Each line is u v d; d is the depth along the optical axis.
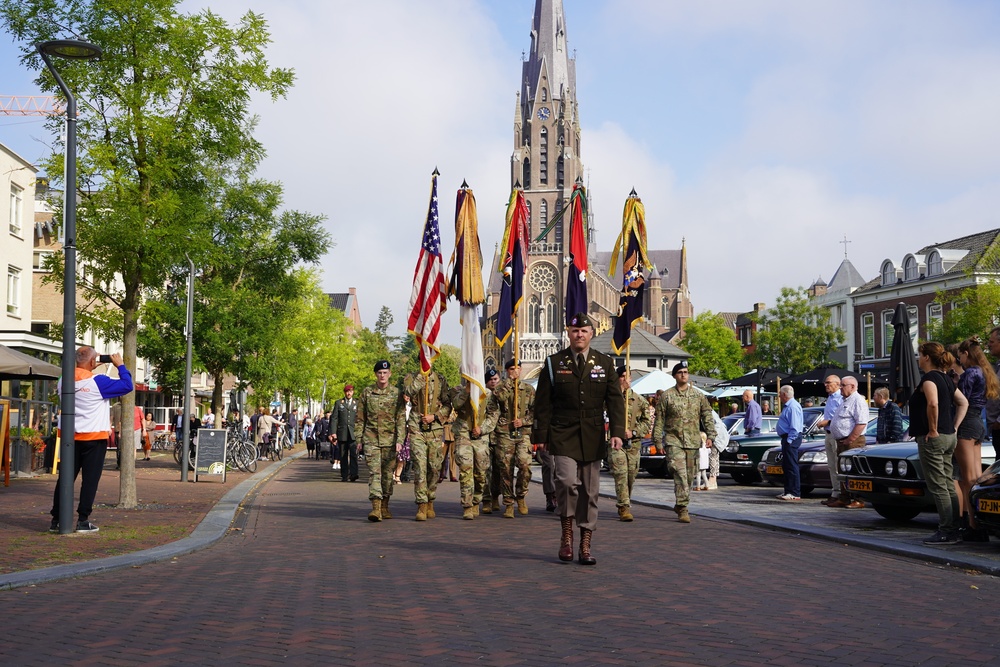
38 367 18.97
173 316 28.70
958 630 5.94
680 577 8.01
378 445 13.00
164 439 41.34
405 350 162.62
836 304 55.03
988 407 10.58
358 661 5.18
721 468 21.28
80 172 14.19
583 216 16.58
